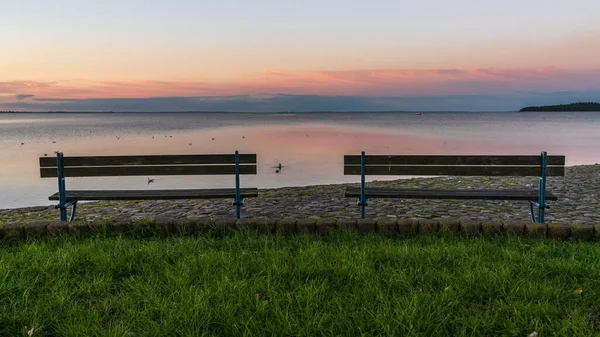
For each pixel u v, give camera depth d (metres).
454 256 4.60
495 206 8.80
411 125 114.62
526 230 5.41
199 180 19.80
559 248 4.87
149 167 6.50
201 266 4.33
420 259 4.49
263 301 3.58
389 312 3.39
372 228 5.62
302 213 8.42
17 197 15.84
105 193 6.59
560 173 6.01
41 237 5.54
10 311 3.53
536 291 3.70
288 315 3.40
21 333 3.23
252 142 46.81
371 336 3.12
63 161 6.32
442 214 8.13
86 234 5.65
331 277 4.16
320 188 11.86
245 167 6.53
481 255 4.61
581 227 5.29
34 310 3.50
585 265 4.24
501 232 5.46
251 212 8.63
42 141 50.81
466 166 6.33
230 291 3.75
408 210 8.51
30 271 4.29
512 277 4.03
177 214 8.68
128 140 52.38
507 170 6.21
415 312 3.32
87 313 3.49
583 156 29.06
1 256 4.77
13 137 60.84
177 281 3.96
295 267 4.28
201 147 40.59
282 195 10.51
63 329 3.26
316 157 29.48
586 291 3.77
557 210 8.25
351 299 3.65
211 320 3.32
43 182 19.50
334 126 107.81
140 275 4.25
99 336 3.16
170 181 19.58
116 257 4.67
